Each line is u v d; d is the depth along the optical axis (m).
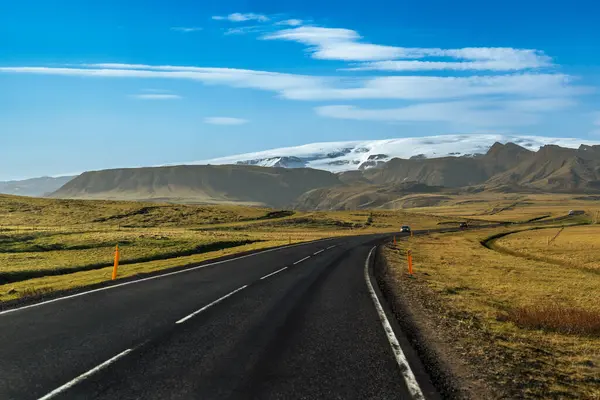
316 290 16.12
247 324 10.34
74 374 6.70
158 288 15.58
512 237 79.69
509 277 25.95
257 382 6.58
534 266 33.62
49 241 37.06
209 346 8.40
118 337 8.89
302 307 12.72
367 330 10.12
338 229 109.38
